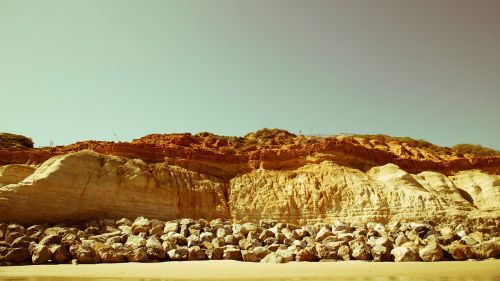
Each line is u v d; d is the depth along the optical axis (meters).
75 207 34.22
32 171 38.31
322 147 51.97
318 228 35.56
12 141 62.62
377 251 26.67
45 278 18.48
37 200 32.25
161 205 39.72
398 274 20.05
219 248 27.69
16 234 27.34
